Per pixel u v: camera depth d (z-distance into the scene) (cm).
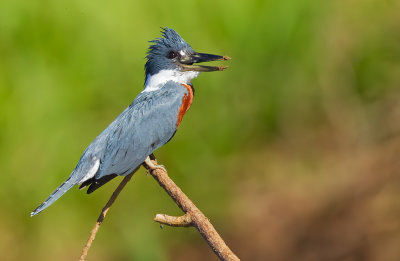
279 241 1363
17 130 1295
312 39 1449
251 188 1430
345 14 1484
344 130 1502
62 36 1333
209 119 1366
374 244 1302
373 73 1512
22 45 1330
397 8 1513
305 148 1488
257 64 1398
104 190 1304
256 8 1398
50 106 1306
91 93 1323
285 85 1428
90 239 680
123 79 1329
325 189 1438
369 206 1371
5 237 1300
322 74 1477
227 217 1393
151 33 1341
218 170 1381
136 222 1316
